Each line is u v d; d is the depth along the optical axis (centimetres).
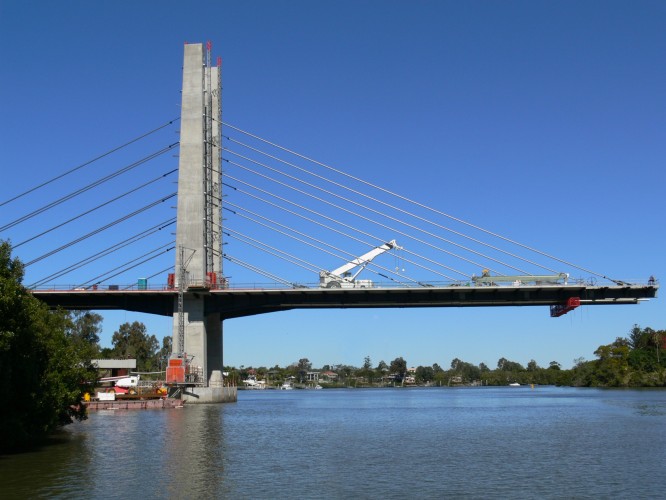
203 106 12712
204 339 12462
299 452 5250
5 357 4694
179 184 12419
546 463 4606
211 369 13525
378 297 12381
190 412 10550
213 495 3512
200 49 12788
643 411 9988
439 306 12512
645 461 4666
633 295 12088
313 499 3419
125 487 3712
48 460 4712
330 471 4291
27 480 3906
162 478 4000
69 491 3591
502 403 14362
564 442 5859
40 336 5512
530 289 11962
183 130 12556
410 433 6900
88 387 6669
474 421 8662
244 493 3566
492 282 12119
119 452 5181
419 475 4131
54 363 5659
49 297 12344
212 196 12850
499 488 3703
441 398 18925
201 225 12338
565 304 12312
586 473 4172
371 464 4603
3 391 4747
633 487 3712
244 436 6519
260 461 4734
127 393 13238
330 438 6366
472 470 4322
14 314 4788
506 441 6012
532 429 7225
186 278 12238
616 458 4816
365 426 7881
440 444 5819
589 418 8744
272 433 6844
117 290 12188
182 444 5762
